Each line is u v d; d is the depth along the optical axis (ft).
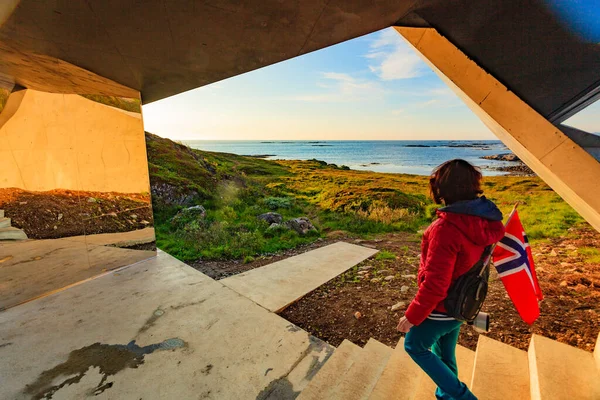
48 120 10.22
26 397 6.07
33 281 10.28
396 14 6.52
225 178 41.60
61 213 10.89
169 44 8.33
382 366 6.80
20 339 8.03
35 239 10.21
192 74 10.98
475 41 6.17
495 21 5.89
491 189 40.63
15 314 9.32
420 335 4.14
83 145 11.38
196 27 7.39
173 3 6.29
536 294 4.50
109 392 6.22
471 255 3.77
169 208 27.76
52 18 6.80
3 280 9.52
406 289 12.69
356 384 6.21
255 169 69.97
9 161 9.32
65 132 10.75
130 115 12.92
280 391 6.35
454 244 3.68
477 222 3.67
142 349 7.64
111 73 10.84
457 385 4.05
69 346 7.75
